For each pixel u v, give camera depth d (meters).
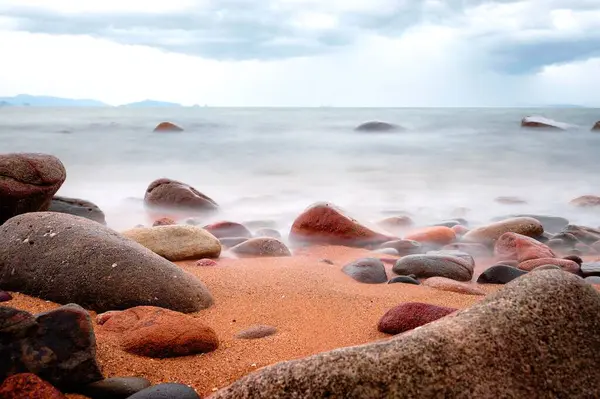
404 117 41.44
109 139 25.31
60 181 7.52
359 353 2.42
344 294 5.27
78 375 3.17
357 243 8.44
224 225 8.97
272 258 7.04
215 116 47.00
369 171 17.62
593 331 2.67
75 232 4.97
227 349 3.89
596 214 11.84
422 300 5.17
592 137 26.53
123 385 3.18
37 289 4.76
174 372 3.51
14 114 49.34
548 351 2.55
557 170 18.00
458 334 2.53
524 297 2.72
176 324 3.83
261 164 19.05
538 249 7.54
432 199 13.43
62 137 25.72
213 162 19.38
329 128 32.16
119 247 4.84
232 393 2.39
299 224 8.77
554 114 47.31
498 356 2.48
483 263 7.44
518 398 2.39
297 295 5.21
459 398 2.34
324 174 17.05
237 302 5.01
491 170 17.94
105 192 13.66
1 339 3.11
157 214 11.02
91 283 4.63
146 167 18.02
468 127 31.64
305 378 2.36
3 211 7.02
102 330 3.98
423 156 21.17
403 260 6.48
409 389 2.33
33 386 2.95
